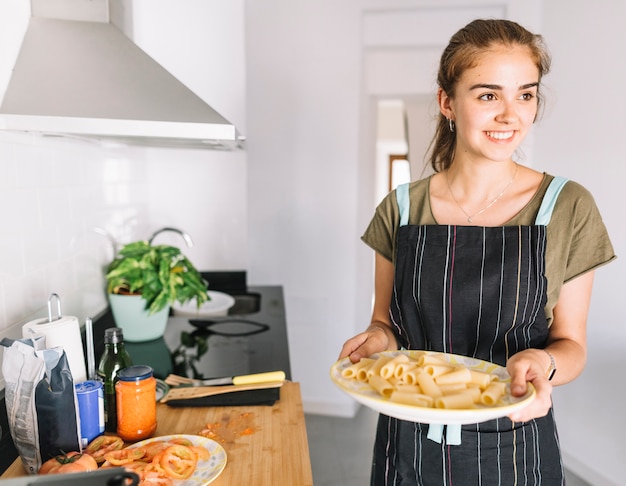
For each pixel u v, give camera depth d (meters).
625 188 2.24
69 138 1.59
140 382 1.06
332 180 2.95
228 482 0.94
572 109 2.51
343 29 2.82
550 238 1.03
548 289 1.05
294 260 3.05
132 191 2.33
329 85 2.87
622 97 2.24
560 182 1.05
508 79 0.95
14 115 1.12
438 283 1.08
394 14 2.82
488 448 1.04
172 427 1.14
